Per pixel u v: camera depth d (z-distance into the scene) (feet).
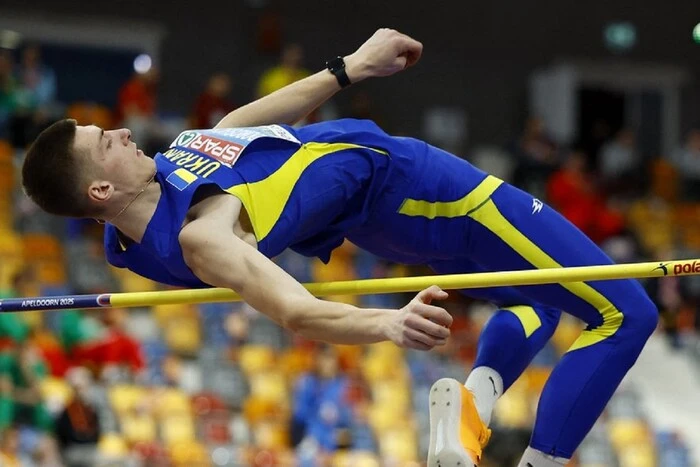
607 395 27.30
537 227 27.66
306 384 76.28
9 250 85.35
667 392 96.32
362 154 27.63
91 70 120.47
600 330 27.48
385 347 86.63
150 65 121.70
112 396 71.15
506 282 24.81
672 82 138.21
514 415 82.17
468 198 27.78
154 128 98.07
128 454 65.98
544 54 134.10
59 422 65.82
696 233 114.93
